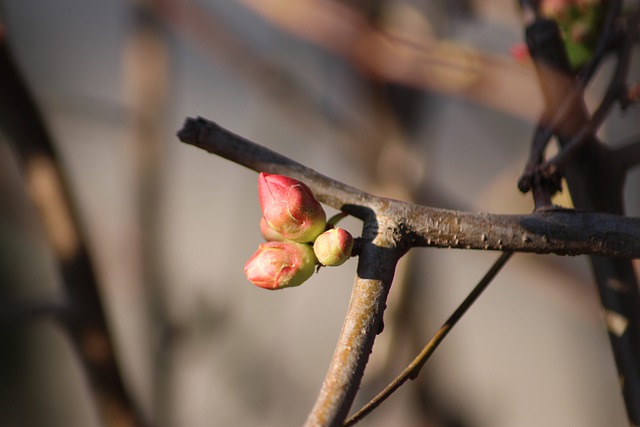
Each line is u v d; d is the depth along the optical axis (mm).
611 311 327
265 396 493
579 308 447
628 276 327
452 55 399
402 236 299
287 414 497
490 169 529
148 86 485
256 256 307
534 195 303
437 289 510
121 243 511
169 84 500
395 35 407
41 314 400
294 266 305
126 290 502
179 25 479
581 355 496
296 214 304
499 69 390
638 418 323
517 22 438
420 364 303
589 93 411
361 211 304
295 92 485
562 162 304
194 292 482
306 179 309
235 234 517
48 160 403
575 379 504
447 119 534
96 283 406
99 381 406
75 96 525
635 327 326
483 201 462
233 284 504
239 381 488
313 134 486
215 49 483
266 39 531
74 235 404
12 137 401
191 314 471
